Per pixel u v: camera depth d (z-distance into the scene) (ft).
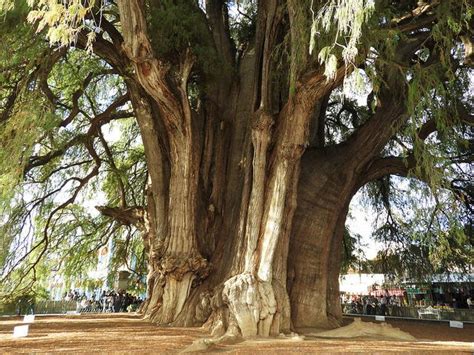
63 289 65.26
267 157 30.91
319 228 34.35
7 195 27.96
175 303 31.78
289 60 28.71
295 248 33.37
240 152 37.81
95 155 47.60
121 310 65.36
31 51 29.84
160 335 24.64
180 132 31.53
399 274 60.70
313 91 28.22
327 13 20.95
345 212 38.11
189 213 32.22
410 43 33.24
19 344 20.52
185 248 32.04
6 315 47.57
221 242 34.83
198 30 33.86
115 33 35.68
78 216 54.34
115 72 43.37
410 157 37.40
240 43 47.91
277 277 28.27
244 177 34.96
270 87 31.53
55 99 37.68
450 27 25.64
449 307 69.77
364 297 90.94
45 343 20.89
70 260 54.85
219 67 37.37
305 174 36.06
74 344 20.59
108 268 60.59
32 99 29.91
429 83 26.20
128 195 56.54
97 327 29.27
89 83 47.37
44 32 29.30
